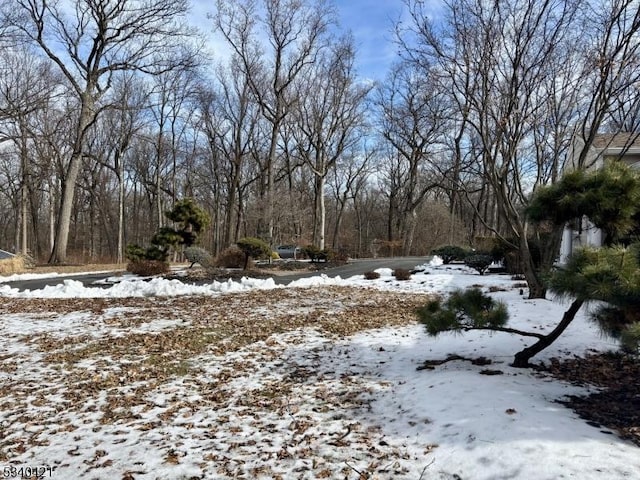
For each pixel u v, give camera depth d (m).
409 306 10.28
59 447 3.80
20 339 7.52
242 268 19.36
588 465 2.85
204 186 42.91
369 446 3.54
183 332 7.85
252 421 4.19
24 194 27.55
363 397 4.68
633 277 3.50
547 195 4.59
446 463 3.14
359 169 44.28
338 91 28.67
